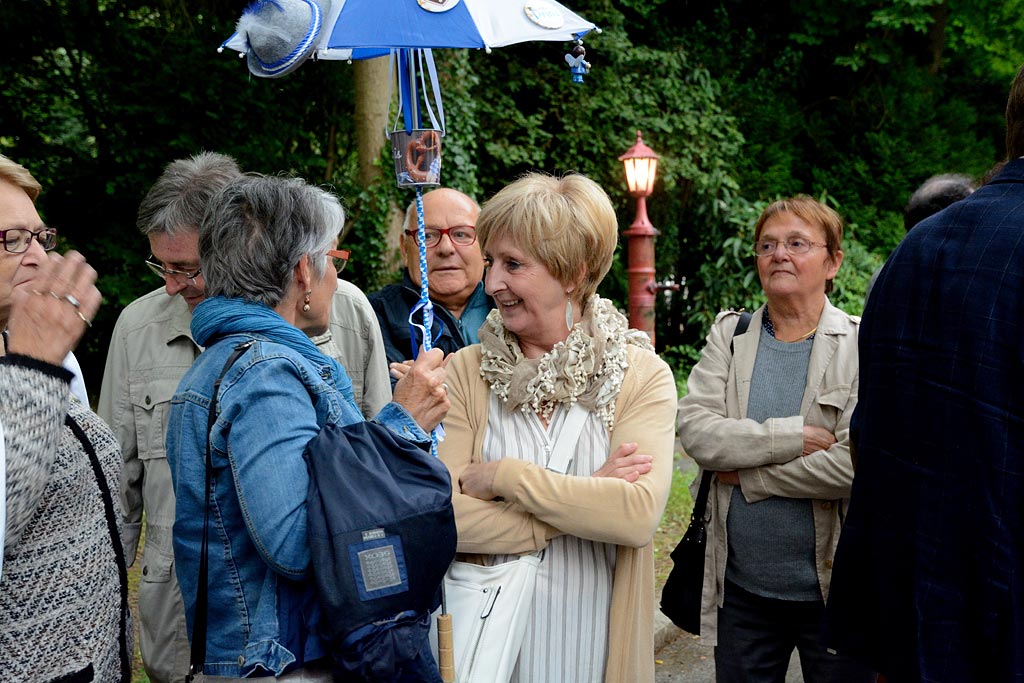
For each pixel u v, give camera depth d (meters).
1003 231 1.58
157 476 2.40
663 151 11.38
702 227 11.62
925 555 1.58
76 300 1.45
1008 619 1.49
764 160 12.82
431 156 2.03
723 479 2.66
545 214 1.99
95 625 1.56
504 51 10.76
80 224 9.54
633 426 2.08
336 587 1.45
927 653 1.56
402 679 1.51
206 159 2.29
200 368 1.63
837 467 2.45
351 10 1.83
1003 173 1.68
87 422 1.64
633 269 8.19
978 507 1.52
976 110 14.51
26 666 1.48
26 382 1.39
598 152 11.25
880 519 1.68
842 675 2.52
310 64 10.11
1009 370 1.52
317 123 10.56
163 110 9.16
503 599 1.93
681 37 12.36
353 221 9.12
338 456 1.53
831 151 13.41
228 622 1.56
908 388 1.64
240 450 1.52
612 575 2.08
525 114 11.41
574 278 2.06
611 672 2.02
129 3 9.33
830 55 13.72
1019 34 12.92
